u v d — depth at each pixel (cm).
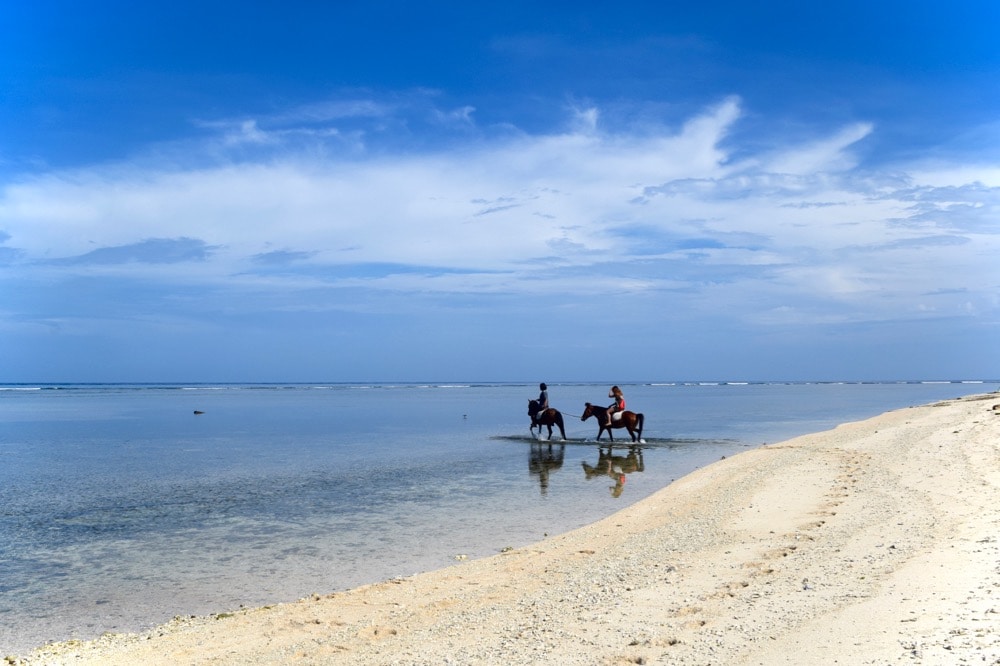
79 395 15525
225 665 922
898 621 838
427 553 1573
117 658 967
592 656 841
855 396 13312
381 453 3600
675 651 830
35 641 1087
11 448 3916
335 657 925
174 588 1345
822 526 1509
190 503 2203
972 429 2775
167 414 7631
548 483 2559
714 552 1367
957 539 1222
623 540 1567
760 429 4969
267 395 15875
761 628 878
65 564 1516
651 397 13675
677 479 2591
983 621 800
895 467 2197
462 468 2986
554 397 14062
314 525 1877
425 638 975
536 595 1164
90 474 2858
